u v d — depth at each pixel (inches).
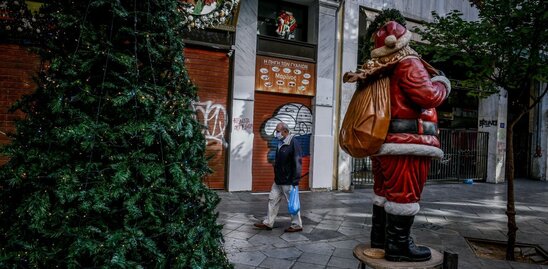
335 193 405.1
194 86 105.4
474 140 561.0
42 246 80.8
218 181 375.9
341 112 430.0
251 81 385.7
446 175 535.2
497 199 400.8
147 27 94.4
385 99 105.3
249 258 188.5
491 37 203.8
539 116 638.5
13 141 87.4
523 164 647.1
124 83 88.7
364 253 113.3
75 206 82.0
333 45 427.5
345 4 428.8
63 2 91.0
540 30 195.5
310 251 202.1
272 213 243.1
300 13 436.5
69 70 83.7
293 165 237.3
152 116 90.4
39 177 81.6
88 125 82.8
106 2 86.3
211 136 372.8
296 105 416.8
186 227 92.6
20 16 102.2
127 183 85.9
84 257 82.2
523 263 197.2
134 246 82.2
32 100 88.9
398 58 105.7
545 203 384.2
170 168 89.7
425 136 105.4
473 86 245.0
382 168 107.7
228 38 374.6
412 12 474.9
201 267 89.8
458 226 271.4
